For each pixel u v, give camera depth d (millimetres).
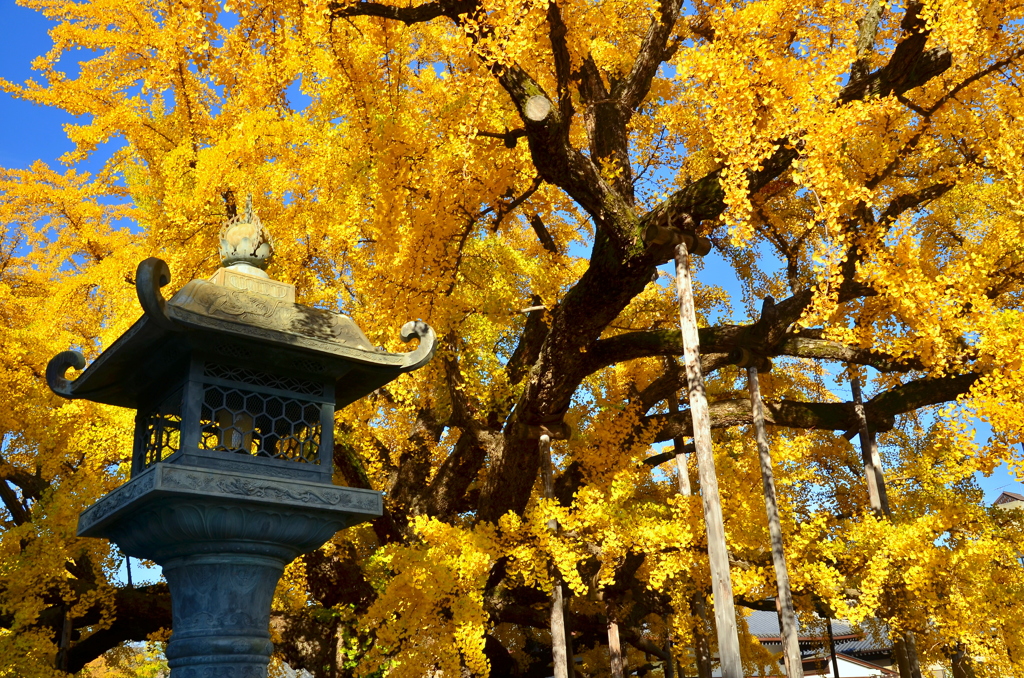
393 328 7914
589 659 15711
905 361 9383
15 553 9414
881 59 8250
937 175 9039
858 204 8812
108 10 8867
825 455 12672
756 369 8875
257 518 3773
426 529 8250
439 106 8594
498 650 14531
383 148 7961
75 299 11203
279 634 12047
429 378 9266
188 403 3822
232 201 8711
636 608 14422
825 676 23172
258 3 6719
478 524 8523
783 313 8969
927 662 11219
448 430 12703
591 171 7660
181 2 6734
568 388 9383
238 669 3723
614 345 9516
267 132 8398
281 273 8703
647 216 7812
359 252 8500
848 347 9680
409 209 8328
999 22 7188
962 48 5754
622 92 9164
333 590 10867
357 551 11367
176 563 3848
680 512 9203
